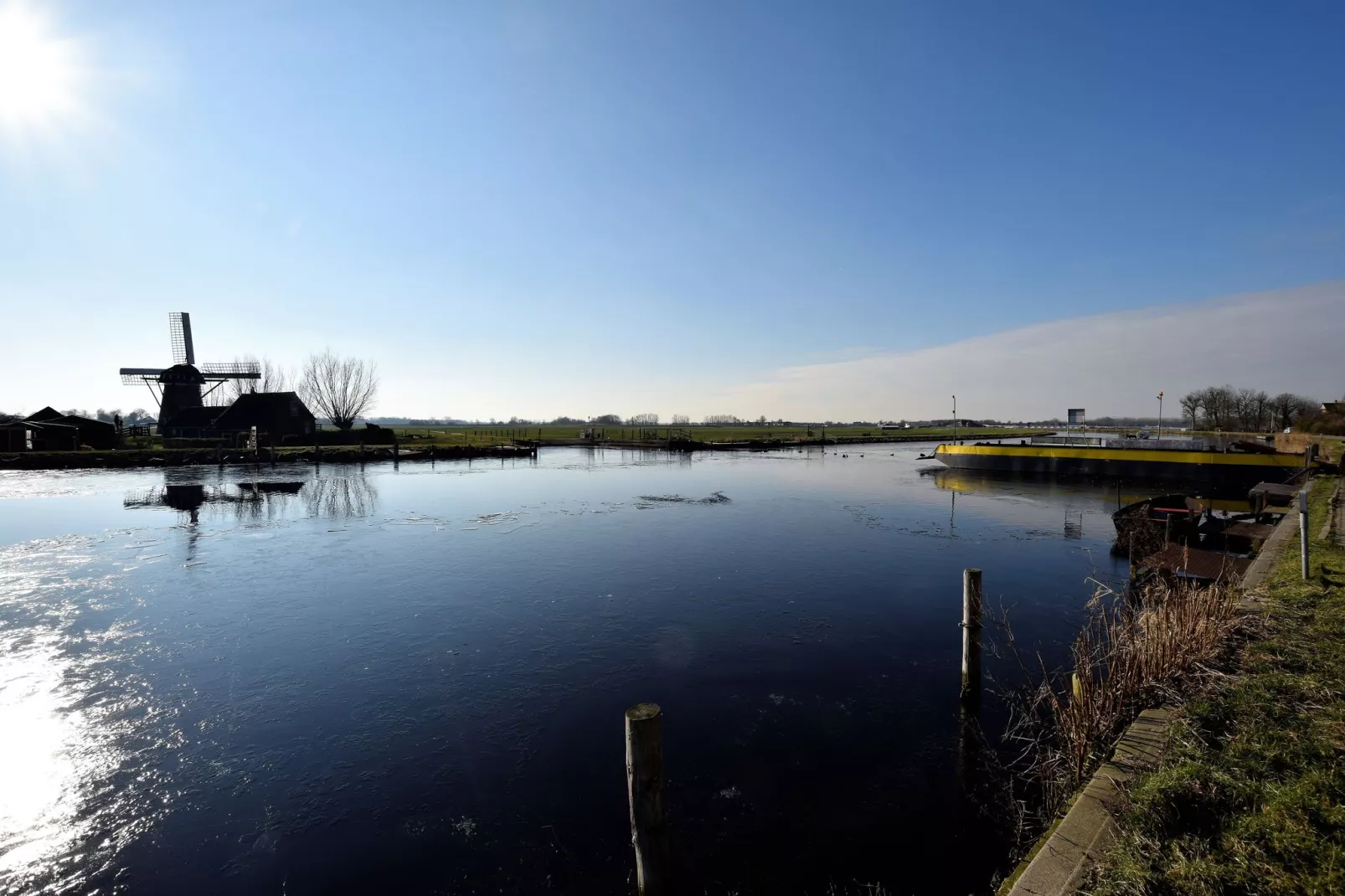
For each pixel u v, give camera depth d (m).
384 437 61.03
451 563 15.09
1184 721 4.87
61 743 6.93
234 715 7.55
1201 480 29.52
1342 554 9.85
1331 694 4.98
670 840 5.32
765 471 40.62
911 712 7.51
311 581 13.45
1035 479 34.22
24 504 24.84
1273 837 3.35
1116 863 3.47
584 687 8.30
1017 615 10.95
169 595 12.41
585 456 56.03
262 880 4.89
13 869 5.03
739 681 8.44
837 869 4.95
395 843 5.32
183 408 61.78
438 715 7.55
